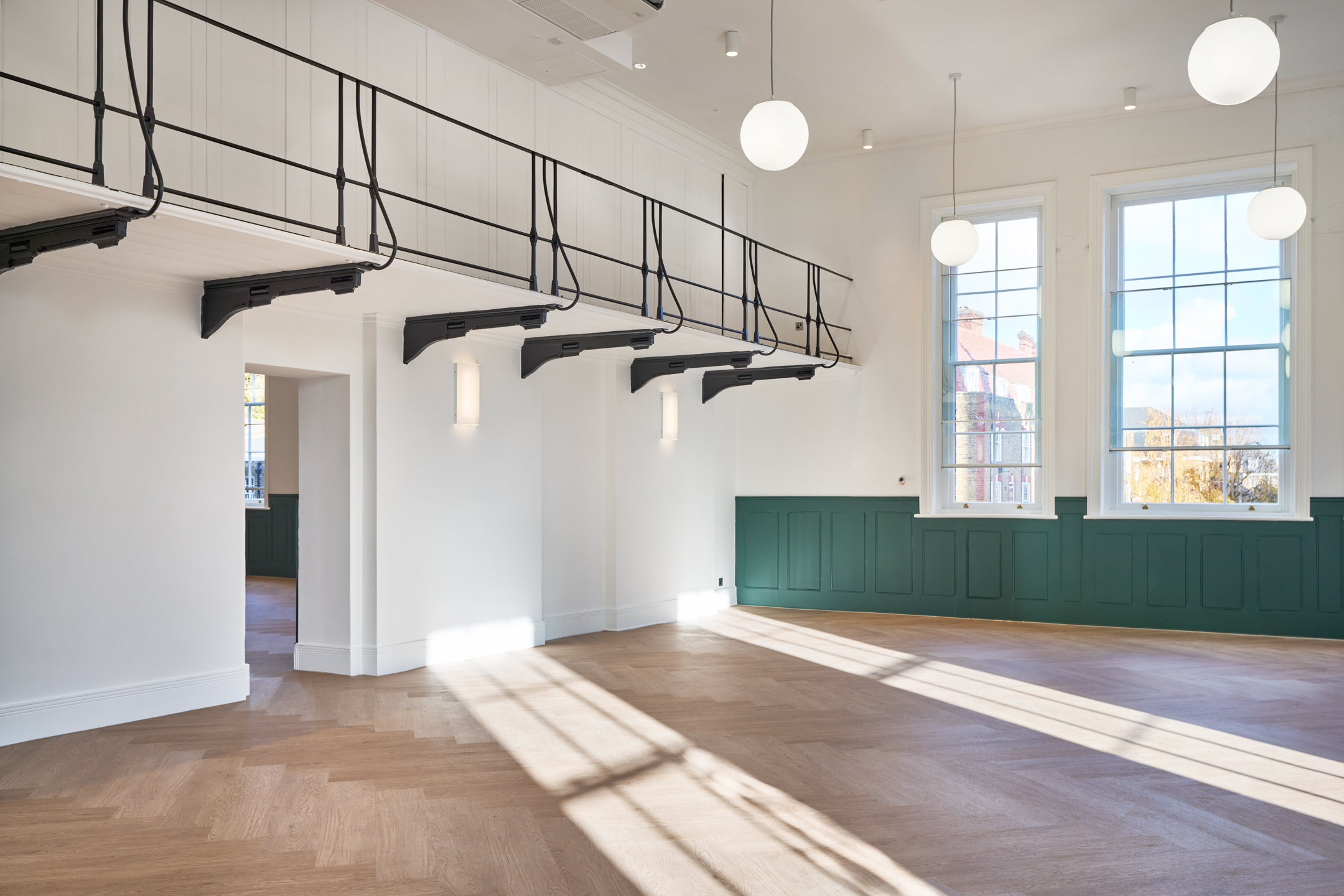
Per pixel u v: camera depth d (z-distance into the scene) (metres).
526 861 3.31
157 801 3.88
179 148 5.12
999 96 8.38
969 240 7.77
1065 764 4.41
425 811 3.79
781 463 10.02
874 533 9.56
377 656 6.30
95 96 3.77
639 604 8.65
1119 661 6.91
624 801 3.91
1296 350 8.02
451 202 6.75
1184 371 8.52
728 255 9.88
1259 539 8.13
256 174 5.51
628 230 8.48
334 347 6.23
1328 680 6.24
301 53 5.77
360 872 3.22
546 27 6.52
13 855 3.34
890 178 9.62
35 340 4.69
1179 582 8.39
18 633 4.62
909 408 9.45
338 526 6.35
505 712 5.36
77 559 4.85
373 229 4.86
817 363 8.82
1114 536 8.62
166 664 5.22
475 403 6.97
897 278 9.55
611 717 5.26
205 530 5.41
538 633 7.57
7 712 4.59
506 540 7.29
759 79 8.02
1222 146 8.29
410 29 6.45
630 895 3.06
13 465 4.61
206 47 5.27
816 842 3.49
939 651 7.30
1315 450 7.97
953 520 9.23
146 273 5.09
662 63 7.71
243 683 5.59
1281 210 6.98
